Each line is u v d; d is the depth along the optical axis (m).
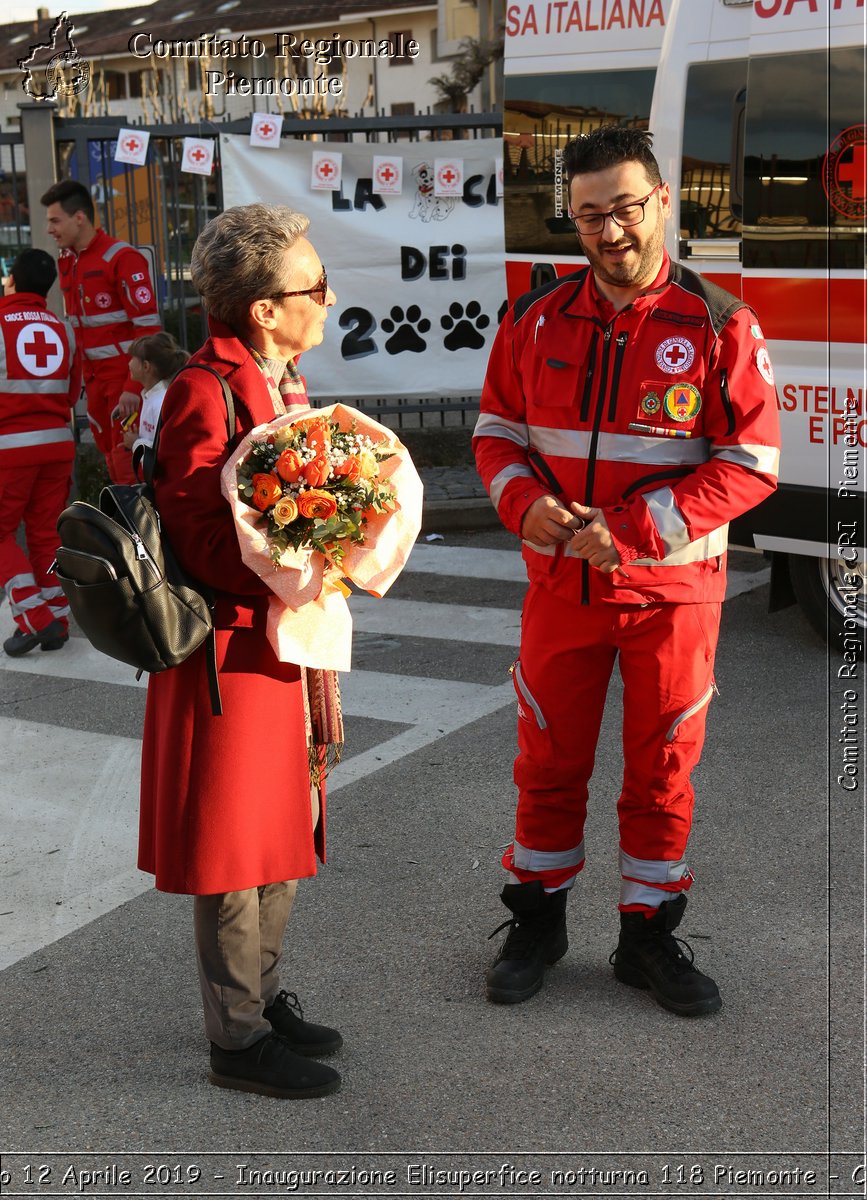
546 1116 3.03
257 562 2.78
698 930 3.84
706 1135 2.95
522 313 3.46
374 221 9.78
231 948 3.06
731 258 6.19
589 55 6.89
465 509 8.91
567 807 3.57
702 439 3.29
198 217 10.29
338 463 2.80
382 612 7.12
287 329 2.98
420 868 4.28
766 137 5.69
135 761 5.26
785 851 4.31
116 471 7.95
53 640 6.61
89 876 4.32
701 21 6.21
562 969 3.68
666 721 3.40
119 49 25.94
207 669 2.93
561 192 7.11
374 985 3.61
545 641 3.45
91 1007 3.56
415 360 10.02
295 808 3.06
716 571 3.37
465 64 16.64
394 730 5.44
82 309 8.59
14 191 10.77
